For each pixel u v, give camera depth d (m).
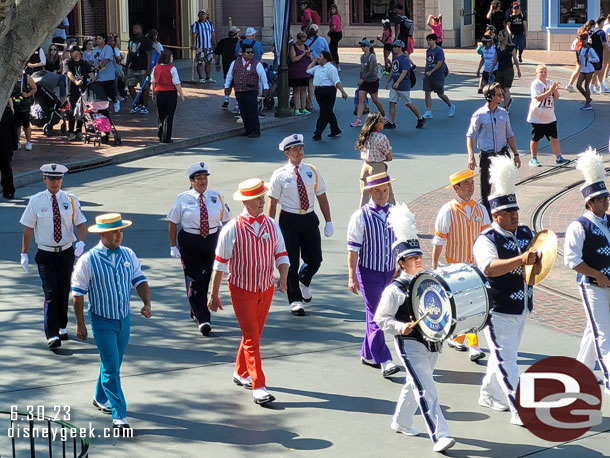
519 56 107.19
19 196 56.66
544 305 37.09
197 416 27.53
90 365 31.45
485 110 46.38
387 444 25.66
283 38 80.50
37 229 32.69
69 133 72.25
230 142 73.44
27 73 70.94
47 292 32.66
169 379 30.33
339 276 41.34
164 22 123.19
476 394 29.12
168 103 70.19
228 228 28.30
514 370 26.81
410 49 109.62
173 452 25.20
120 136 73.81
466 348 33.06
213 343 33.66
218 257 28.48
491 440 25.83
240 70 73.94
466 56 119.44
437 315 24.42
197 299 34.41
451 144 70.56
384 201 30.84
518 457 24.80
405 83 75.88
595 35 92.25
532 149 62.62
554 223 49.22
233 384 29.97
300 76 82.38
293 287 36.53
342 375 30.66
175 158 67.81
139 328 35.06
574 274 41.31
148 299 27.81
